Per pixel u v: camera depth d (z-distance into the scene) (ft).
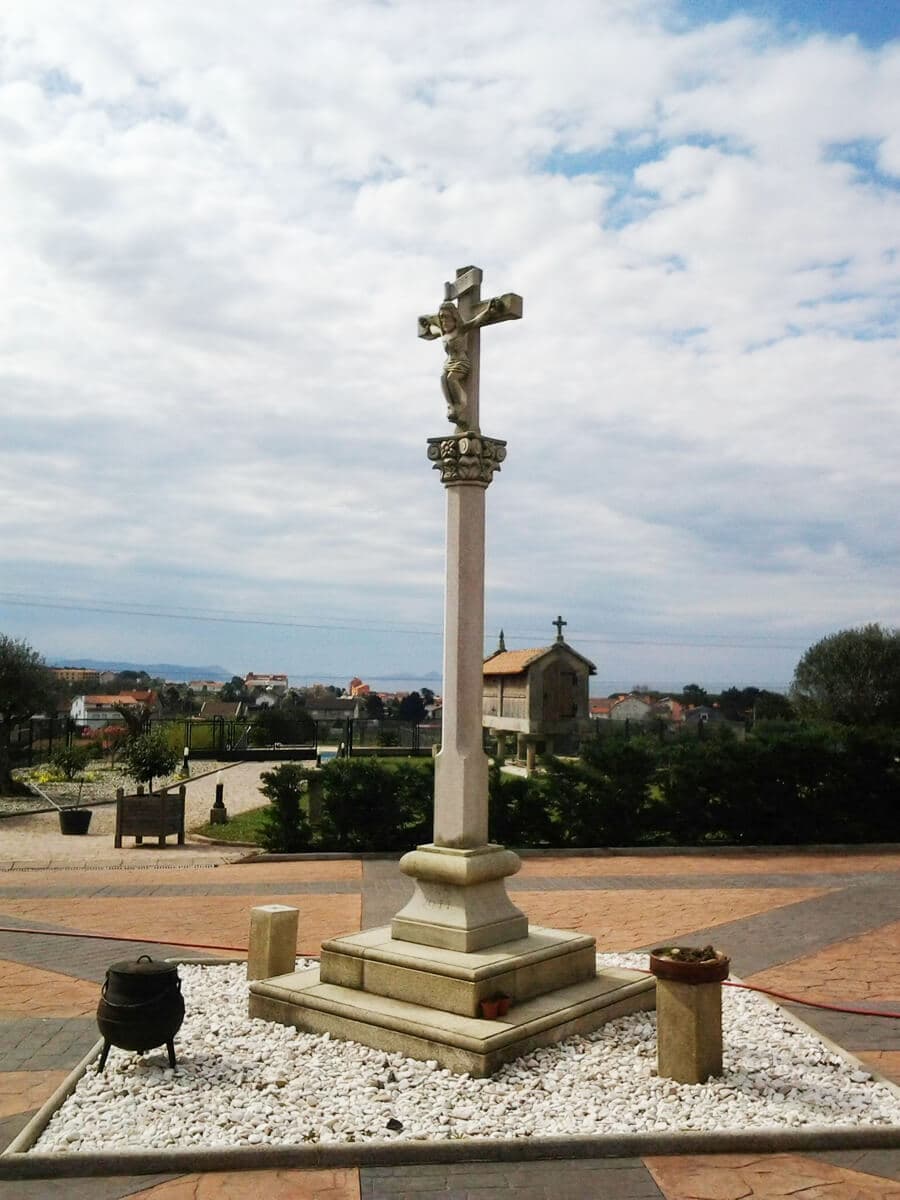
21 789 88.94
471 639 24.76
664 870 49.47
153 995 20.34
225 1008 24.68
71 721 126.21
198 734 131.54
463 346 25.40
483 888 24.12
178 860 53.26
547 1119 18.01
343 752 116.98
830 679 120.57
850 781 58.29
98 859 53.93
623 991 23.97
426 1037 20.72
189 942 33.68
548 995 23.24
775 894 42.78
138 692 266.98
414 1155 16.89
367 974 23.26
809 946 33.27
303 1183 16.14
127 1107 18.49
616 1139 17.19
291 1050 21.49
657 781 59.16
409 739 138.51
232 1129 17.58
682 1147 17.25
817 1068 20.76
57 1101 18.85
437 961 22.22
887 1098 19.15
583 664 98.17
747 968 30.32
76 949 32.60
